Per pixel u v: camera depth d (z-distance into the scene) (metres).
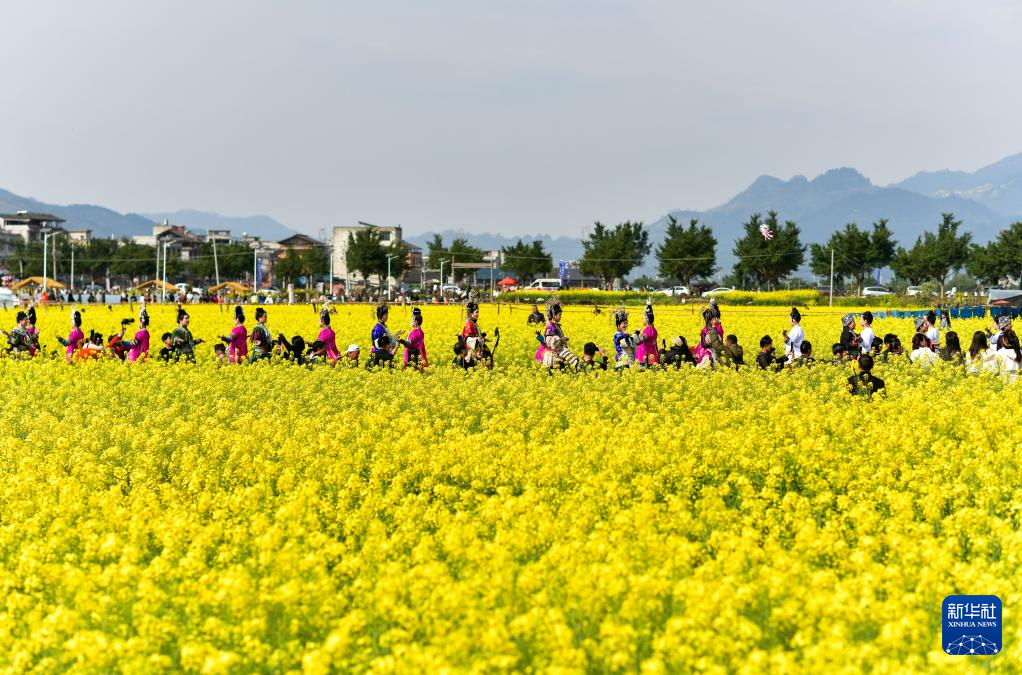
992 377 18.50
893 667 5.45
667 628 5.88
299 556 7.55
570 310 61.34
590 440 12.31
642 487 9.76
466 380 18.97
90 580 7.29
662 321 44.19
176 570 7.52
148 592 6.72
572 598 6.51
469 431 14.53
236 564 7.97
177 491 10.48
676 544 7.40
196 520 9.41
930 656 5.51
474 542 7.45
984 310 51.22
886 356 22.97
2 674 6.18
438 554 8.20
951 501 9.73
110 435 13.58
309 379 19.06
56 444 12.92
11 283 130.38
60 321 44.19
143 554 8.48
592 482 9.88
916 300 71.19
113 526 8.98
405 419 13.97
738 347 22.25
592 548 7.34
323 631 6.58
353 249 121.38
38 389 18.50
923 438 12.15
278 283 173.88
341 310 59.44
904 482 10.15
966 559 8.32
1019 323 40.41
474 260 138.88
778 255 113.62
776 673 5.47
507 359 25.06
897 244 110.69
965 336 34.72
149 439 12.98
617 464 10.69
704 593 6.22
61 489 10.32
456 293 99.50
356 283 163.12
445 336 32.78
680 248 114.56
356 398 16.69
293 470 11.16
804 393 16.30
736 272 121.62
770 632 6.38
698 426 12.99
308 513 9.05
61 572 7.56
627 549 7.47
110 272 152.75
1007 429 12.92
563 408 15.16
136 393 17.80
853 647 5.70
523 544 7.79
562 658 5.61
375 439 13.13
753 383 17.97
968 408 14.27
